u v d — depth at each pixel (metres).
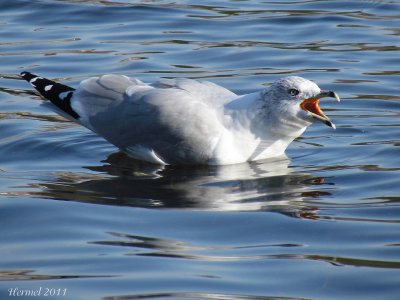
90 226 10.78
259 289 9.08
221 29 20.39
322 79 17.30
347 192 12.05
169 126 13.27
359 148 14.04
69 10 21.59
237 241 10.37
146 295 8.89
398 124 15.10
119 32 20.22
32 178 12.70
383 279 9.30
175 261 9.76
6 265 9.69
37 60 18.36
